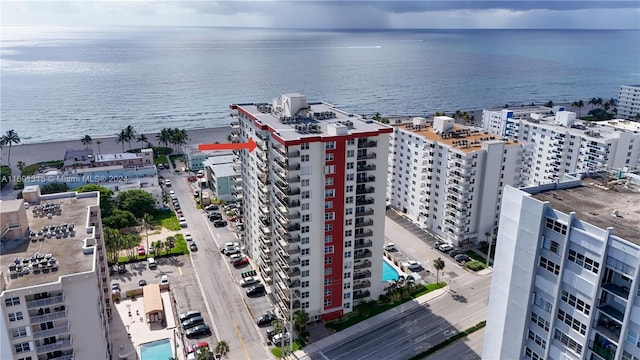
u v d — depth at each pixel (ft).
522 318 212.02
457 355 336.29
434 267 451.94
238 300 406.00
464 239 494.59
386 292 407.23
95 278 257.75
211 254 487.61
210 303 401.08
